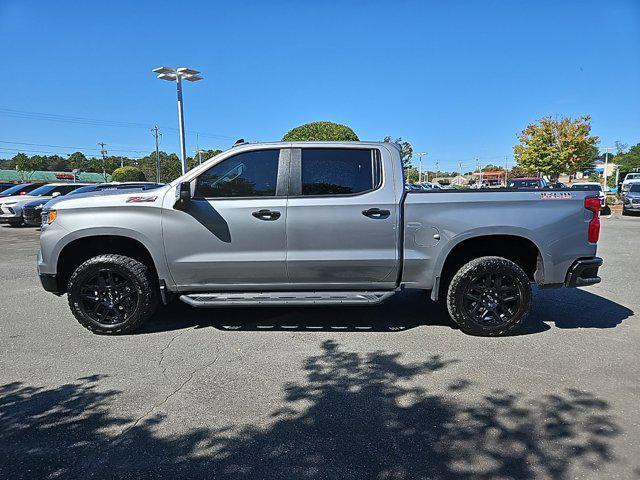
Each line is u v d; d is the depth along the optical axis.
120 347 4.39
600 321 5.14
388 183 4.59
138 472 2.53
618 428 2.91
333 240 4.54
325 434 2.89
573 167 33.97
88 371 3.84
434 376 3.71
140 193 4.67
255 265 4.57
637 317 5.29
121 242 4.90
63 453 2.70
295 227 4.53
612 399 3.29
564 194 4.56
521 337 4.62
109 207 4.59
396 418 3.07
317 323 5.11
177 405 3.26
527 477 2.46
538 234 4.51
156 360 4.07
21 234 15.46
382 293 4.61
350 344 4.45
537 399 3.30
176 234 4.56
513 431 2.89
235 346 4.41
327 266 4.57
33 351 4.29
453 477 2.46
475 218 4.50
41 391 3.49
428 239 4.55
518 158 35.38
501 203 4.53
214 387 3.54
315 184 4.60
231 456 2.67
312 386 3.55
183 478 2.48
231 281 4.66
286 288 4.70
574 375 3.70
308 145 4.66
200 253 4.58
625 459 2.60
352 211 4.51
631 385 3.51
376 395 3.40
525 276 4.56
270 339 4.60
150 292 4.70
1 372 3.83
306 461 2.62
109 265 4.63
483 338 4.60
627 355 4.12
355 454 2.68
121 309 4.74
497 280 4.61
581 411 3.13
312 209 4.52
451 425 2.97
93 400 3.34
